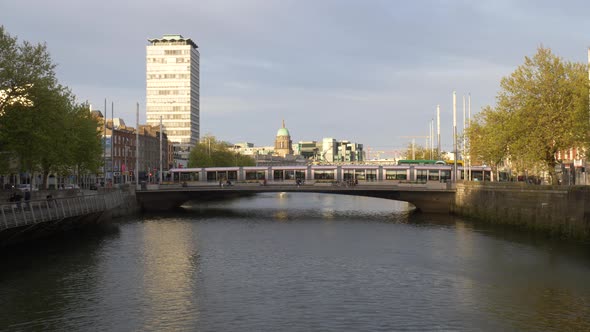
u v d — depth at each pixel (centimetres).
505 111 6231
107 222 6738
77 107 7806
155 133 17688
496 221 6431
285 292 3119
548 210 5209
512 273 3584
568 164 7412
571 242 4722
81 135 7575
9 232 4131
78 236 5378
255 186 8456
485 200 6819
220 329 2469
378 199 14050
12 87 4738
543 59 6000
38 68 4891
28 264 3894
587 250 4338
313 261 4059
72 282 3356
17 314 2691
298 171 9900
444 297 2998
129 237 5359
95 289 3188
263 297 3011
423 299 2958
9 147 4800
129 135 14550
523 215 5741
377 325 2512
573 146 5700
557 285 3247
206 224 6681
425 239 5194
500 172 10062
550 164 5938
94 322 2570
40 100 4847
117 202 7194
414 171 9538
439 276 3519
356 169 9694
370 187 8156
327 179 9756
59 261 4016
